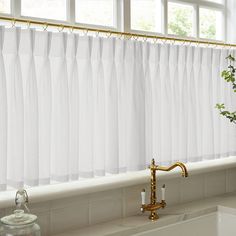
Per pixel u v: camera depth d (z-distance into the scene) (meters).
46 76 2.00
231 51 2.82
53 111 2.06
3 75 1.87
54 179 2.08
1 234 1.68
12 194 1.96
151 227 2.26
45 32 1.99
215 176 2.86
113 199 2.32
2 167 1.88
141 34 2.40
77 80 2.10
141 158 2.34
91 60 2.19
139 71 2.33
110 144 2.24
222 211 2.57
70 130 2.11
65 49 2.05
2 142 1.88
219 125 2.77
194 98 2.61
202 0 2.88
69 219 2.15
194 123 2.61
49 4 2.17
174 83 2.51
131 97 2.31
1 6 2.01
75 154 2.11
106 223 2.26
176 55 2.51
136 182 2.34
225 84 2.81
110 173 2.25
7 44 1.92
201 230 2.49
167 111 2.47
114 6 2.43
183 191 2.66
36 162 1.97
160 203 2.35
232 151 2.86
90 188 2.14
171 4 2.70
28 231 1.67
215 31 2.99
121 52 2.27
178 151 2.55
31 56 1.95
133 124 2.31
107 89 2.24
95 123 2.21
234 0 3.02
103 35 2.33
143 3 2.56
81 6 2.29
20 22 2.00
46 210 2.06
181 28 2.76
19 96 1.92
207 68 2.69
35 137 1.96
